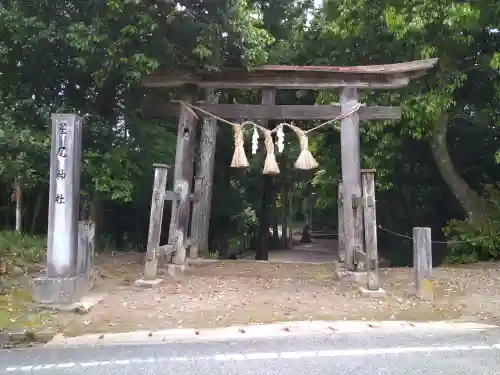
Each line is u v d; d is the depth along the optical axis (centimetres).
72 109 1128
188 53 1013
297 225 5072
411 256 1878
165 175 954
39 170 1159
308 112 1069
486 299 855
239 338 618
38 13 1045
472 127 1524
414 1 1216
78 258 830
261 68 1049
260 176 2152
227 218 1980
